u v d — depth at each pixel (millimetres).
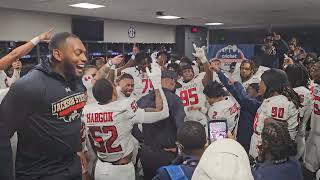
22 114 1381
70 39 1466
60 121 1461
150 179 2967
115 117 2439
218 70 3410
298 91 3324
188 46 13242
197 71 4746
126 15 8891
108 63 3498
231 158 1113
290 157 1852
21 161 1466
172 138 2830
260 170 1783
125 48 10836
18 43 7559
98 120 2457
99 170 2523
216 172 1075
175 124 2807
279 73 2693
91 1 6141
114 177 2506
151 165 2875
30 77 1397
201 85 3734
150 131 2883
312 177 3600
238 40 16375
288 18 10344
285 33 15961
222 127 2256
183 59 5367
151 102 2898
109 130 2465
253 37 16141
